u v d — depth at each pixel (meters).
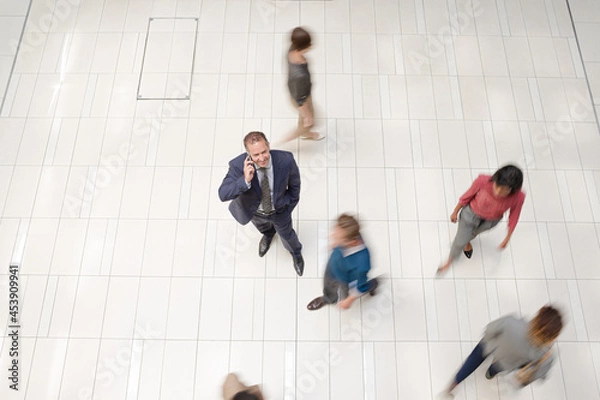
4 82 4.98
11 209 4.38
